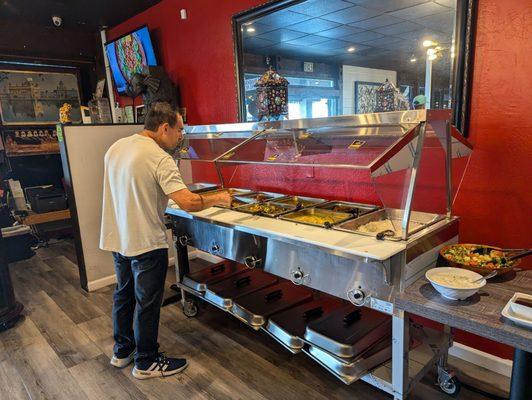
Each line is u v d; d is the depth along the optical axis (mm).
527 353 1332
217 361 2248
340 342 1737
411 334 1916
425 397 1883
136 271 2004
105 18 4164
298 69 2541
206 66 3346
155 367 2125
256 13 2740
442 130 1679
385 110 2146
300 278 1849
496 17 1744
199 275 2727
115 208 2008
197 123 3592
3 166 4641
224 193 2219
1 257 2715
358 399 1904
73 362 2297
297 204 2441
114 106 4773
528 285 1521
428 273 1538
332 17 2291
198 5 3273
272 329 2080
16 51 4344
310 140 2162
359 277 1626
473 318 1287
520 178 1793
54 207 4680
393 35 2059
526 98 1721
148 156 1909
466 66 1836
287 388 2000
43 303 3125
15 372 2215
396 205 1653
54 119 4875
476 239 1980
